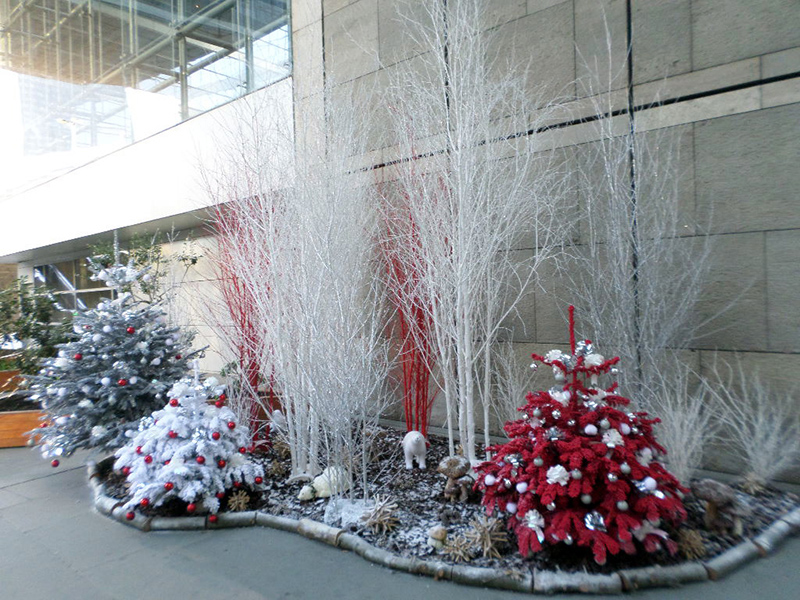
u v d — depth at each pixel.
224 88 9.47
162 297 8.48
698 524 3.79
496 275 5.62
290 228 4.89
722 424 4.68
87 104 12.41
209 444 4.51
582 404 3.54
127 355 5.71
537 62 5.80
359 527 4.02
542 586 3.17
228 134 7.62
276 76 8.40
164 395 5.73
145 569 3.73
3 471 6.31
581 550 3.42
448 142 5.03
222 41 9.49
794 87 4.45
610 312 4.86
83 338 5.74
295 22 8.10
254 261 5.27
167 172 10.09
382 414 6.74
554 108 5.34
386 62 6.93
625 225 4.81
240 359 5.87
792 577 3.26
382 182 6.02
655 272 4.60
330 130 5.45
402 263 5.66
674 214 4.73
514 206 4.83
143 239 10.45
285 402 5.54
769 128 4.55
